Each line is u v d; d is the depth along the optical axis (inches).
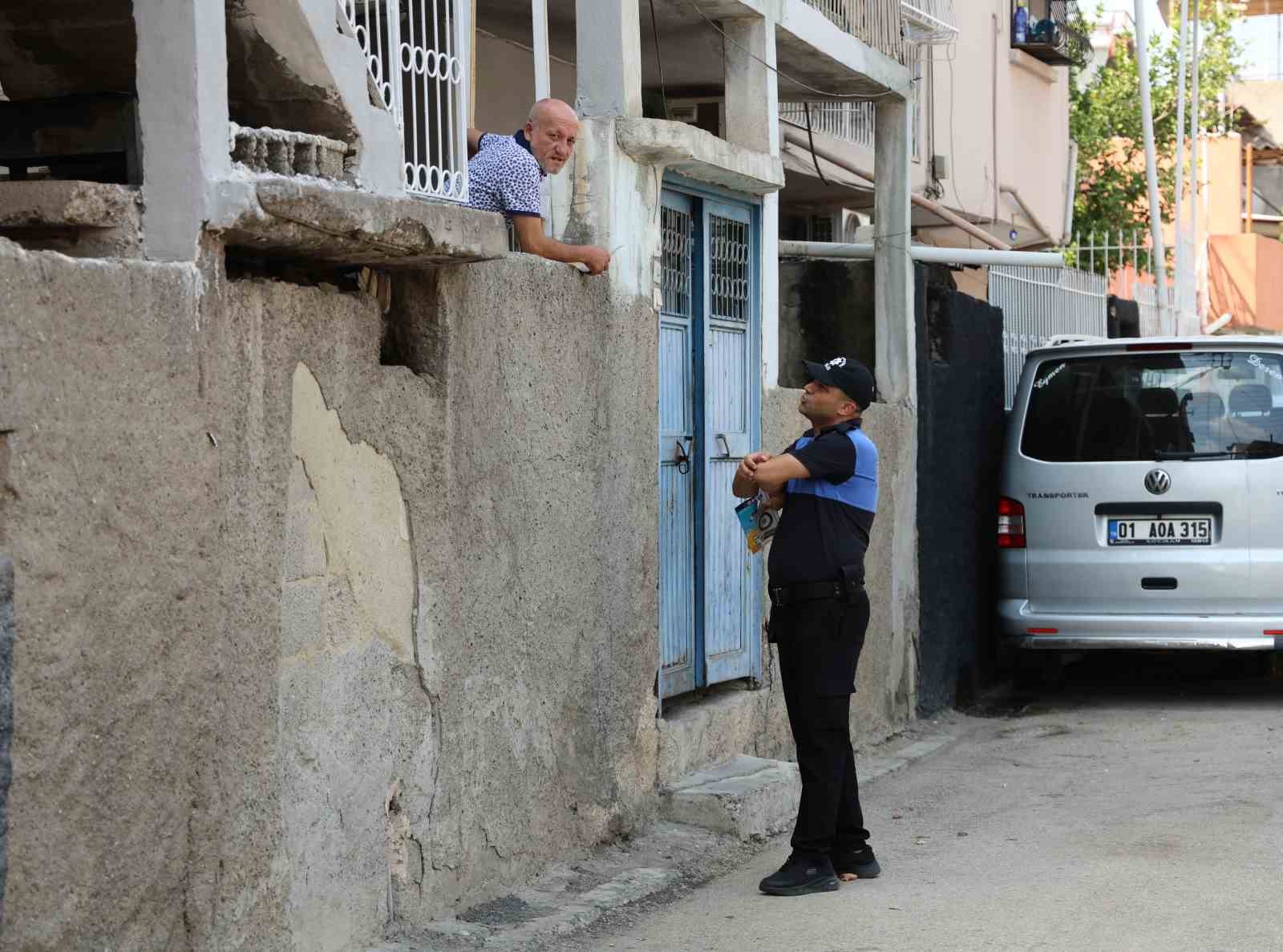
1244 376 411.8
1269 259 1491.1
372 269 212.1
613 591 263.3
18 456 141.8
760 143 325.1
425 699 212.8
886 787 327.6
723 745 305.1
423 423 210.5
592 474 257.9
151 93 167.8
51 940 146.5
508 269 231.0
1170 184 1161.4
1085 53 903.1
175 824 163.6
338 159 192.7
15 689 141.7
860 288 412.2
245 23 187.3
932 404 413.7
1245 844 264.5
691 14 325.7
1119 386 420.2
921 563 405.1
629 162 268.8
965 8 738.8
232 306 172.2
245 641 174.9
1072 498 418.3
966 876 250.1
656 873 249.1
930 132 678.5
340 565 193.9
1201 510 407.5
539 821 242.1
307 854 187.8
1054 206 895.7
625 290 266.4
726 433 315.9
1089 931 217.2
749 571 323.3
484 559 225.9
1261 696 430.9
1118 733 380.5
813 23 347.9
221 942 171.5
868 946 213.2
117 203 167.5
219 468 169.5
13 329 140.7
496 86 397.7
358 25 219.0
